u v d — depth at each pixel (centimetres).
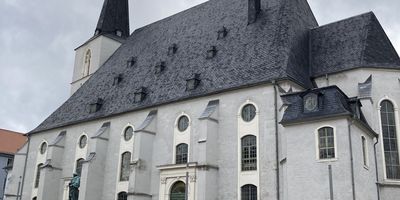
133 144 4391
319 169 2980
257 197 3469
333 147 2977
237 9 4822
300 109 3222
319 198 2923
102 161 4666
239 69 4041
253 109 3719
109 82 5462
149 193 4138
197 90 4147
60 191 5075
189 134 4050
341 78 3866
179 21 5459
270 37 4159
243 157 3653
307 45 4362
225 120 3841
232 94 3875
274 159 3441
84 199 4419
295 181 3058
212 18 5012
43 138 5609
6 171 7288
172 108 4281
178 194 3866
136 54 5575
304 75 3941
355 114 3139
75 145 5131
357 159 3006
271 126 3538
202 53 4606
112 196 4484
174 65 4775
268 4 4581
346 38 4131
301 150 3091
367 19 4147
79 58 6681
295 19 4375
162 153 4203
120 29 6744
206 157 3653
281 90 3581
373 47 3931
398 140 3566
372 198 3184
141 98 4634
